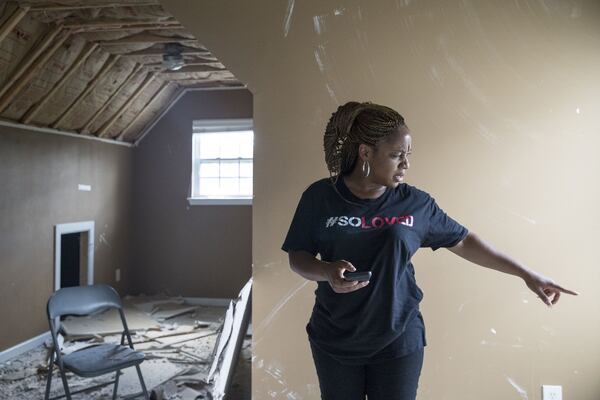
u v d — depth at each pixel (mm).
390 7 2074
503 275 2031
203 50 4215
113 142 5582
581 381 2000
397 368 1405
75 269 5262
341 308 1385
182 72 4957
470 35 2043
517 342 2025
